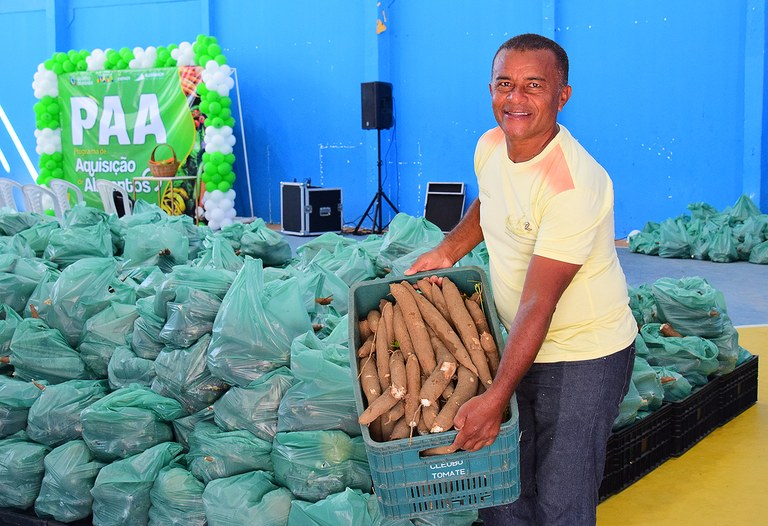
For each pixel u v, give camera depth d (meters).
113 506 2.82
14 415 3.16
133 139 12.45
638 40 10.20
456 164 11.63
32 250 4.47
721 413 3.95
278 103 12.80
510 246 2.02
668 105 10.11
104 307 3.47
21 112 14.66
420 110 11.79
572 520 2.02
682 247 9.12
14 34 14.46
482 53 11.26
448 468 1.77
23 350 3.32
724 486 3.26
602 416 2.01
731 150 9.77
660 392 3.44
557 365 2.00
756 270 8.25
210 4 12.97
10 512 3.06
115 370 3.22
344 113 12.31
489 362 1.96
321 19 12.30
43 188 8.88
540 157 1.89
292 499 2.60
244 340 2.79
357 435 2.66
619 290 2.02
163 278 3.62
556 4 10.62
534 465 2.10
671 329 3.91
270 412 2.74
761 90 9.45
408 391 1.88
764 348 5.24
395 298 2.10
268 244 4.71
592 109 10.60
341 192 11.59
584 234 1.85
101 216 4.76
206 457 2.72
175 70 12.11
